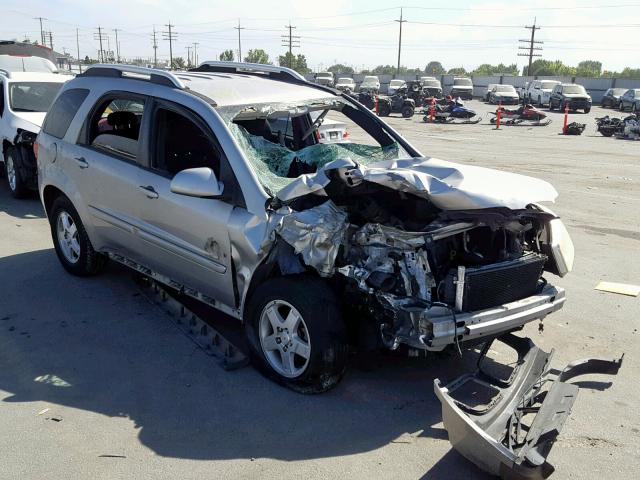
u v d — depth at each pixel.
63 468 3.24
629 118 23.08
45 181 6.00
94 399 3.93
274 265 4.05
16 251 6.96
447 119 29.72
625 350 4.79
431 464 3.34
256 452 3.41
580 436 3.64
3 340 4.74
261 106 4.67
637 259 7.14
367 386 4.14
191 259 4.51
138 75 5.25
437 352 3.72
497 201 3.66
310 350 3.83
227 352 4.45
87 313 5.26
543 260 4.16
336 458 3.37
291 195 3.89
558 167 14.39
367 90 51.88
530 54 86.25
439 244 3.86
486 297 3.79
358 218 3.99
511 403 3.55
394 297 3.64
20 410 3.79
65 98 5.90
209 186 4.07
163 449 3.42
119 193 5.05
